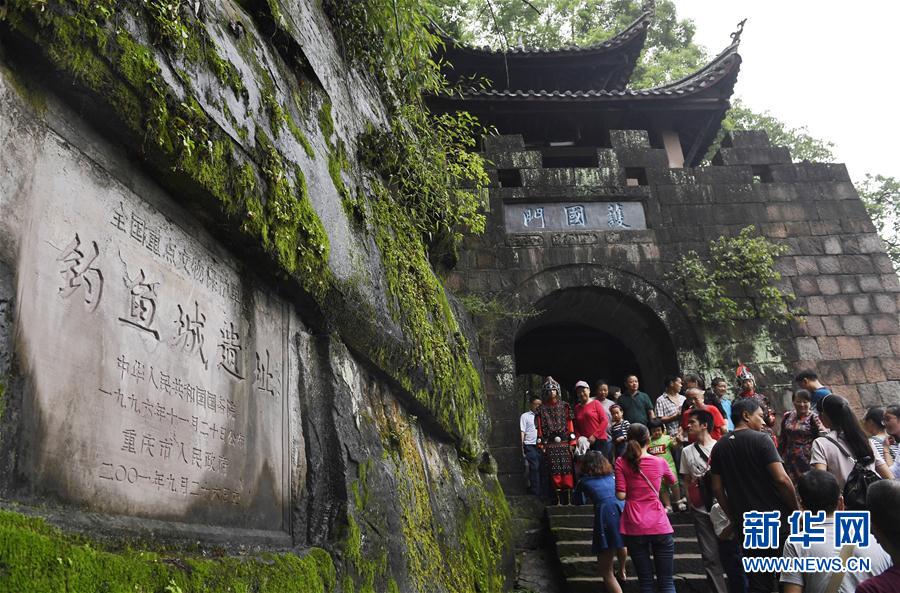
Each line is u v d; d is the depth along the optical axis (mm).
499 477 10500
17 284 2086
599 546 6445
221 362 3281
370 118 6035
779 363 11344
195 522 2867
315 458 3943
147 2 2811
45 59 2297
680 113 13609
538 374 17359
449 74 14516
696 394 8305
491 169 12203
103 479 2359
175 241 3033
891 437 6188
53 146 2359
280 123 3926
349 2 5910
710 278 11688
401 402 5598
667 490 8859
